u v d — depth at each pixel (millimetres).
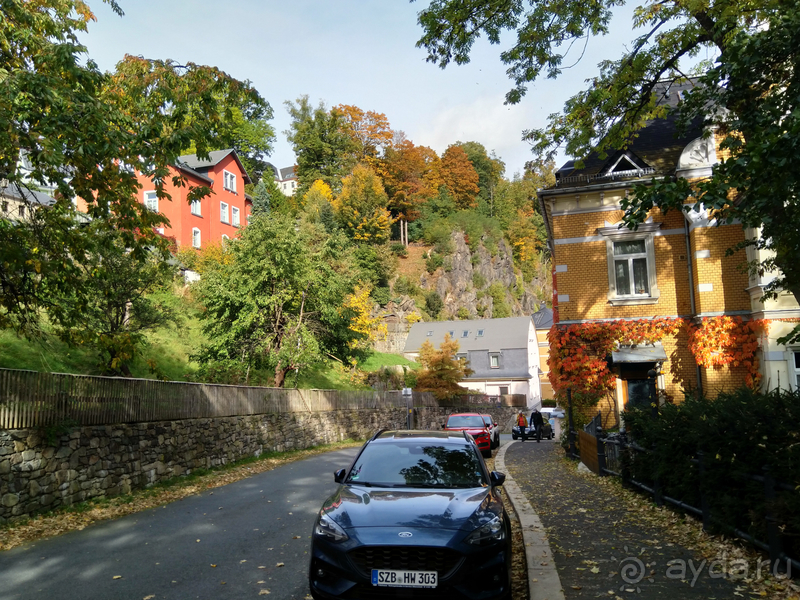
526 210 128750
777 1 10656
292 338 27547
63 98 9492
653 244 19547
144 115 10977
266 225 28047
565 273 20016
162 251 12547
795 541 5531
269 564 7000
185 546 7984
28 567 7066
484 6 13805
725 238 18406
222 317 27344
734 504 6559
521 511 9617
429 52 14359
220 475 16391
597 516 9016
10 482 9984
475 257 108500
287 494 12555
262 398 22172
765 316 17141
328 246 30484
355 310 32500
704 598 5309
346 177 94812
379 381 45625
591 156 21562
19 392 10375
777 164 7797
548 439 36469
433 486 6480
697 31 13430
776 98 9898
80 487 11703
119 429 13258
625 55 14359
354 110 107438
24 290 11789
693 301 18875
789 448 5680
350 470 6906
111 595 5918
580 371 19391
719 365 18000
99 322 18750
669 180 8836
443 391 45656
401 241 107125
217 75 10992
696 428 7359
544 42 13992
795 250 9344
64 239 11258
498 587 5289
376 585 5117
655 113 14984
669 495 8891
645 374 19234
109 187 10977
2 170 10164
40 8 11109
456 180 119438
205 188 11234
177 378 25906
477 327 78188
